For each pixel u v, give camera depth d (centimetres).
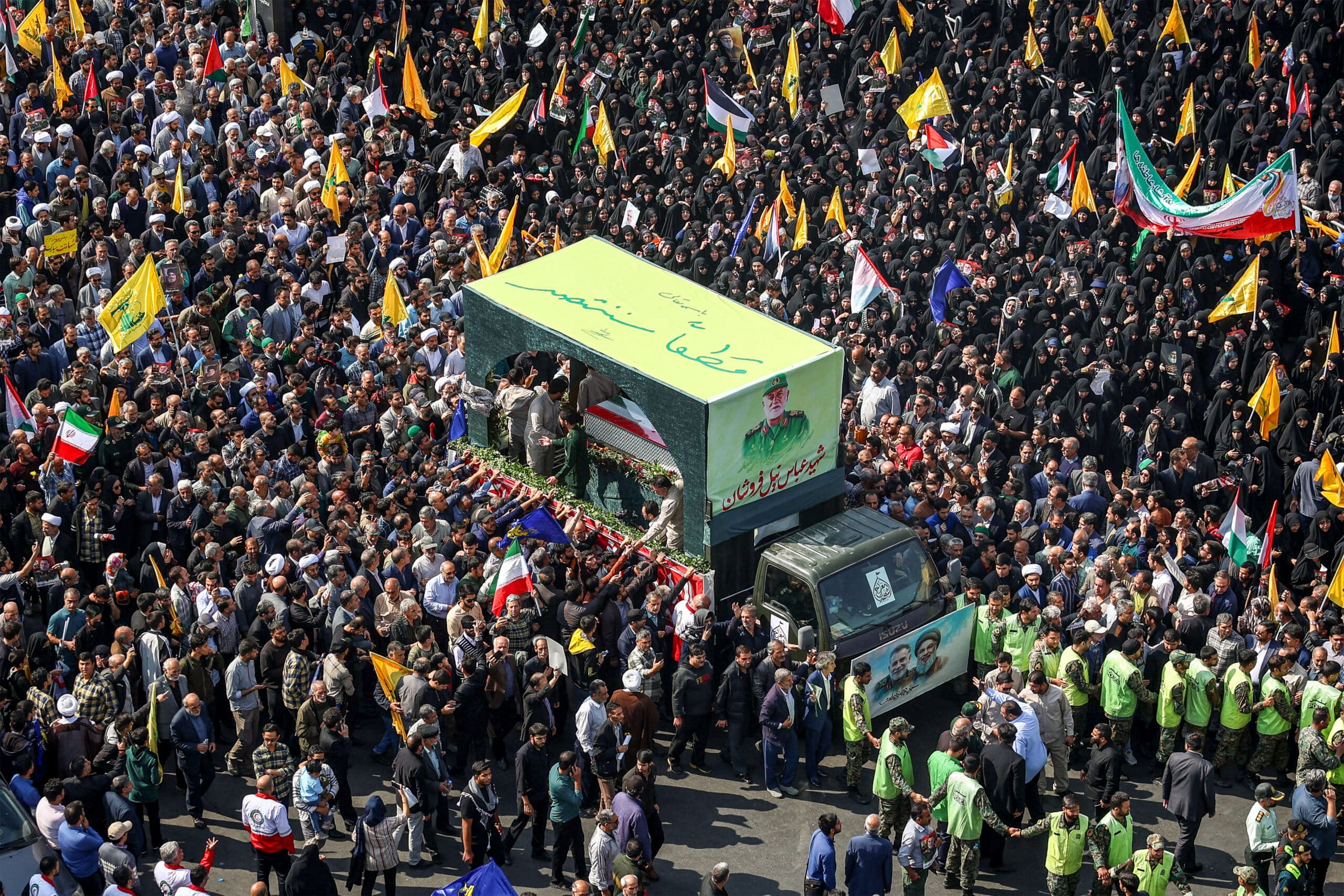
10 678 6053
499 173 9669
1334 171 9694
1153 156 9831
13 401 7244
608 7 11356
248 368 7738
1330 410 8069
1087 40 10400
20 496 6944
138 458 7000
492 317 7156
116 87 9756
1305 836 5562
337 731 5809
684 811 6194
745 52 10856
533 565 6619
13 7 11094
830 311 8594
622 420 7019
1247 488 7575
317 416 7638
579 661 6506
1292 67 10281
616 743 5969
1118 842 5494
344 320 8181
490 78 10700
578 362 7450
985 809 5625
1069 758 6388
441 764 5912
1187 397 7981
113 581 6366
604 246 7756
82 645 6162
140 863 5834
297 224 8806
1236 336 8288
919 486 7056
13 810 5466
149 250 8619
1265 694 6106
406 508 6975
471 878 4878
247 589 6391
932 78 9669
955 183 9694
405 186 9344
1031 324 8356
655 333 6906
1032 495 7356
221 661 6362
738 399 6366
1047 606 6431
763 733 6178
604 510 7081
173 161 9194
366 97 10188
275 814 5475
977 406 7731
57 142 9406
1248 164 9788
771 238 8912
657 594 6481
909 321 8400
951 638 6500
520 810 6044
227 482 7069
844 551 6456
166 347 7956
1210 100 10275
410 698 5978
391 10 11194
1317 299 8800
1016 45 10950
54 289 8131
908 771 5859
